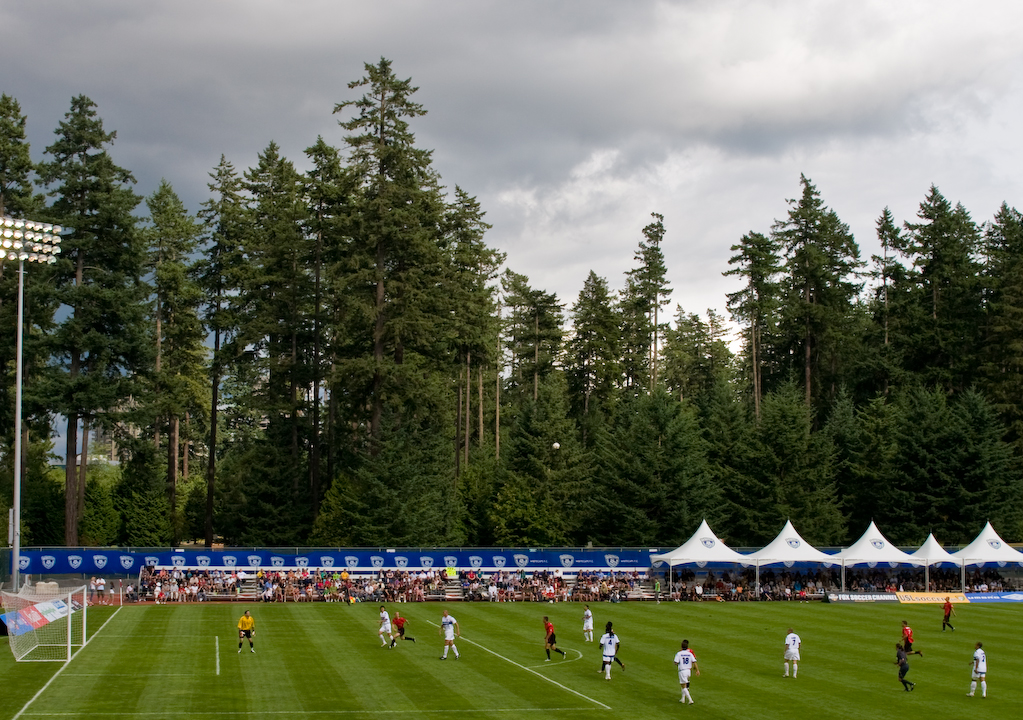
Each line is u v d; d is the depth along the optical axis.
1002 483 77.06
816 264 97.25
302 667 34.16
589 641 42.09
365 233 74.38
